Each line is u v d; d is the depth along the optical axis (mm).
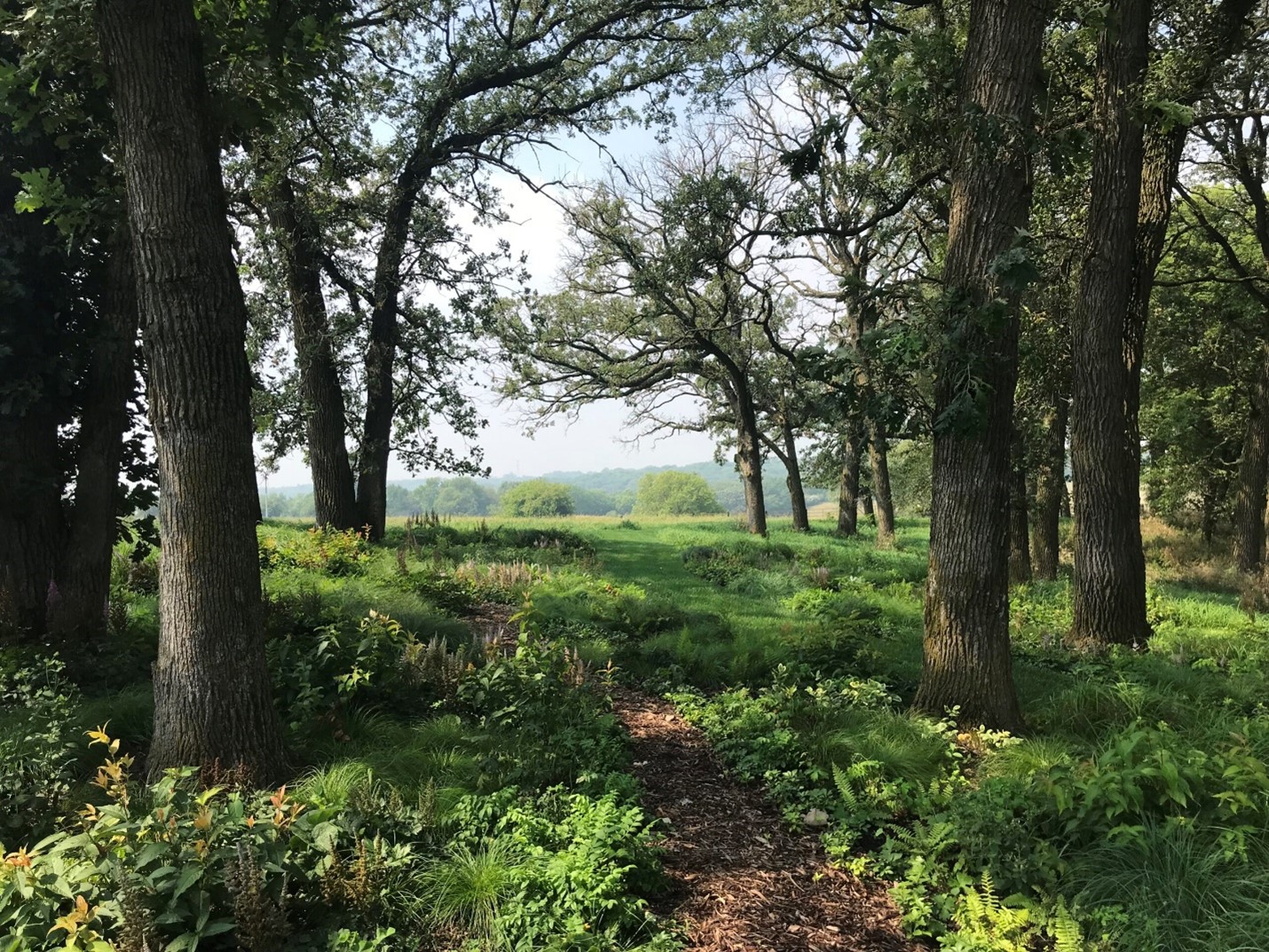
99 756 4781
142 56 4285
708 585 16250
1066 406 14750
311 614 7883
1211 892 3471
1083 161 6574
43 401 6621
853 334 25516
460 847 3922
